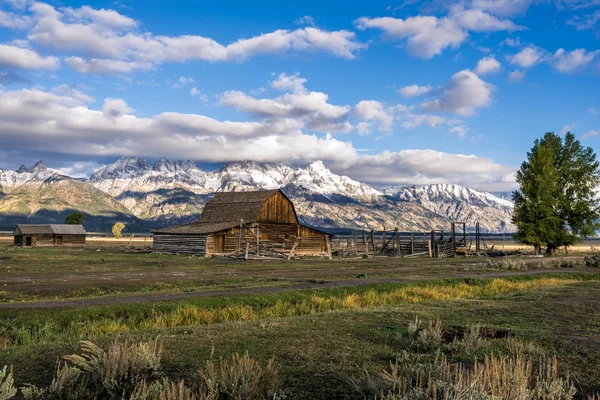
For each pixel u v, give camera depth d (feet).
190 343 35.47
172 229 214.07
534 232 204.33
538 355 32.83
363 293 82.79
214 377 23.41
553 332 41.22
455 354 32.76
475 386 21.77
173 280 94.17
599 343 36.76
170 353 32.17
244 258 178.91
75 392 23.88
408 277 106.83
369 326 43.68
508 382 22.77
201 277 101.35
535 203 204.74
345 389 25.12
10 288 78.48
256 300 70.74
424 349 34.37
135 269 122.72
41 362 30.32
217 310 62.49
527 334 39.88
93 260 154.71
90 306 59.88
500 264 137.49
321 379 26.81
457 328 43.37
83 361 26.61
